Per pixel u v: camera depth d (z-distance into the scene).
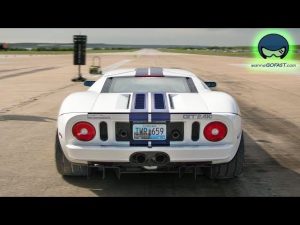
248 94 11.97
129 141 3.46
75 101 3.84
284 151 5.31
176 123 3.46
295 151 5.31
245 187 3.89
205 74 21.20
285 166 4.62
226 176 3.93
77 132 3.48
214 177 3.95
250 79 17.83
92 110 3.54
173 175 4.25
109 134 3.46
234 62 38.06
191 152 3.39
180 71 4.88
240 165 3.86
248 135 6.26
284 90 13.14
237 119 3.57
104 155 3.42
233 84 15.32
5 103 9.78
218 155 3.44
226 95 4.04
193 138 3.49
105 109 3.55
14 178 4.14
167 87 4.22
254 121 7.48
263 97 11.24
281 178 4.18
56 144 3.94
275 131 6.58
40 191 3.76
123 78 4.48
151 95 3.87
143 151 3.39
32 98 10.77
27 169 4.46
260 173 4.34
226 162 3.56
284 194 3.70
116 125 3.47
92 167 3.88
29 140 5.89
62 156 3.93
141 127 3.45
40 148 5.42
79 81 16.47
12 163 4.69
